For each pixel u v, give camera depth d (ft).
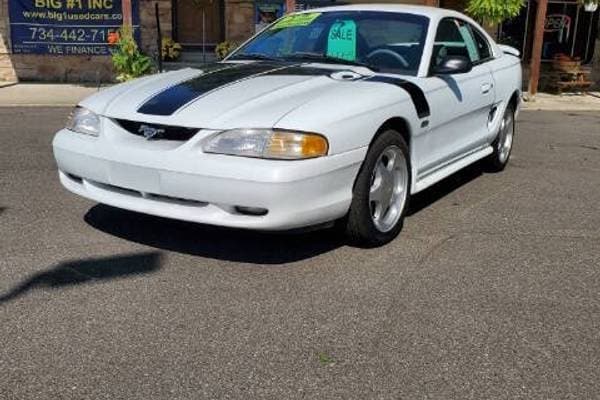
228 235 16.25
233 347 11.25
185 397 9.87
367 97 14.92
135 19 46.68
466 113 19.29
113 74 48.21
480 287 13.84
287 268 14.46
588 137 32.30
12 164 23.26
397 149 15.81
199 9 48.32
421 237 16.74
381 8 19.04
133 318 12.15
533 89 46.26
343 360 10.93
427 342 11.55
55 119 33.83
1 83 46.70
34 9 45.96
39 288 13.26
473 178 23.15
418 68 17.28
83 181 15.30
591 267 15.11
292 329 11.88
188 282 13.66
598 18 51.72
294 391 10.06
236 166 13.07
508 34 51.55
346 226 15.23
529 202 20.26
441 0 50.31
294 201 13.20
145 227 16.69
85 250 15.21
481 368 10.80
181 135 13.76
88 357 10.85
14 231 16.35
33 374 10.36
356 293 13.35
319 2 47.73
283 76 15.83
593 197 20.99
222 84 15.26
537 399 10.01
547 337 11.87
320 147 13.39
